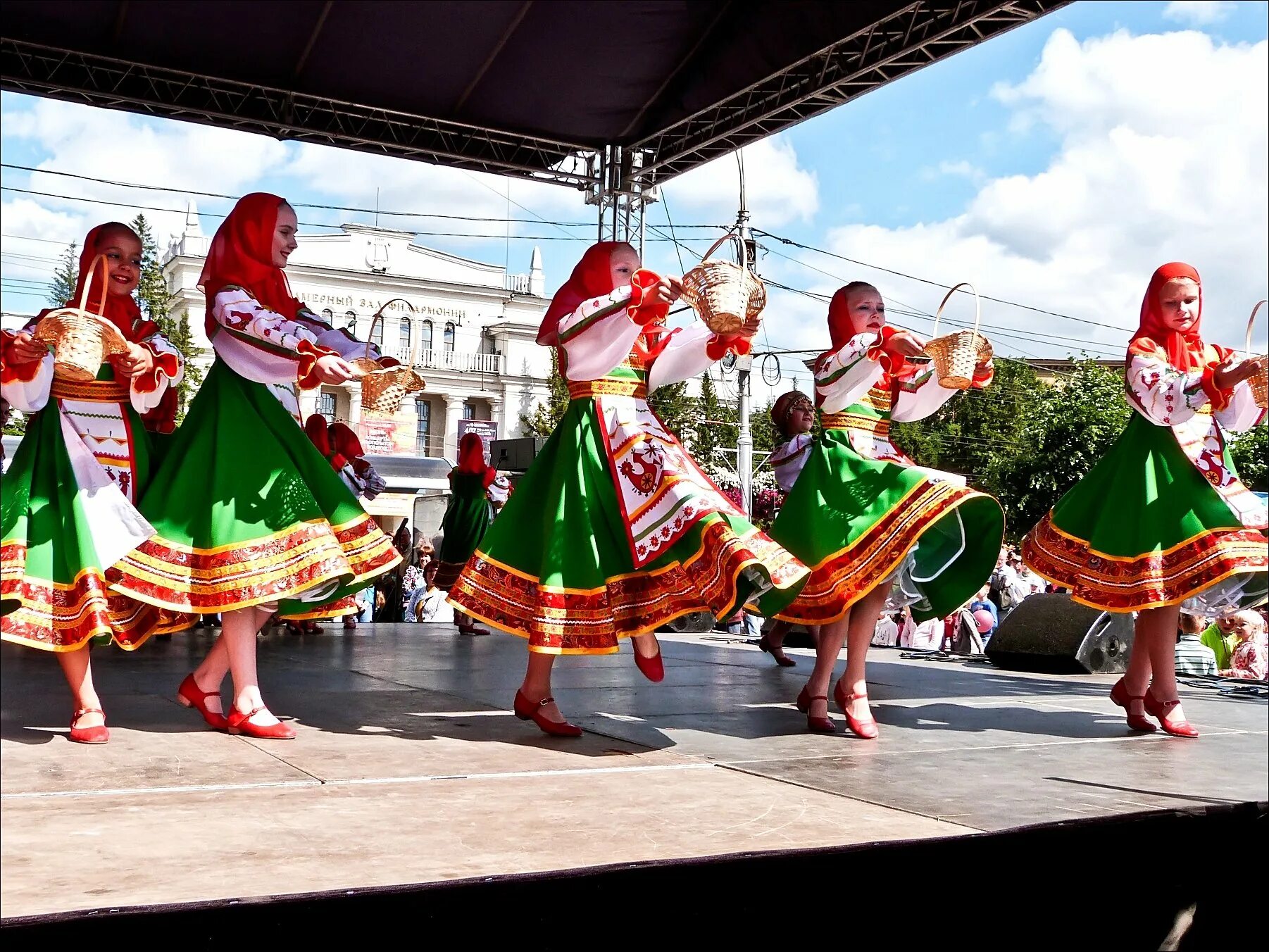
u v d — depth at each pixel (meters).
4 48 7.16
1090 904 2.08
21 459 2.93
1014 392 32.41
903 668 5.65
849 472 3.47
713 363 3.13
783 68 7.18
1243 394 3.55
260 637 6.67
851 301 3.63
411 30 7.05
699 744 3.05
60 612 2.82
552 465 3.29
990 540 3.54
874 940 1.84
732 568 2.84
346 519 3.13
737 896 1.71
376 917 1.48
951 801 2.32
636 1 6.76
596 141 8.64
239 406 3.07
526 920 1.56
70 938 1.33
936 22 6.45
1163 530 3.53
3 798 2.17
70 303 3.13
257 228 3.13
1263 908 2.29
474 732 3.14
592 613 3.06
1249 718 4.06
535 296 42.03
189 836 1.88
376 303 39.53
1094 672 5.40
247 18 6.91
